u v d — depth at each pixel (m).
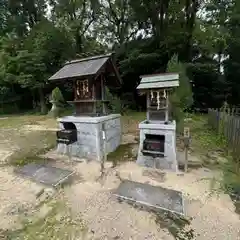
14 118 12.05
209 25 11.92
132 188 3.24
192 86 13.02
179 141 5.88
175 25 13.12
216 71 13.28
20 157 4.87
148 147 3.96
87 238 2.20
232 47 13.95
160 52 13.42
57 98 12.17
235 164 4.08
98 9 15.13
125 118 10.77
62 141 4.67
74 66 5.06
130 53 13.88
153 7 13.11
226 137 5.39
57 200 2.96
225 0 13.08
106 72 5.22
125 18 15.68
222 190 3.11
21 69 13.22
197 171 3.85
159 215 2.57
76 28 14.96
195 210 2.66
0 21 16.33
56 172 3.92
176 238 2.18
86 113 4.93
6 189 3.29
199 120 9.38
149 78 4.22
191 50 12.95
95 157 4.61
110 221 2.47
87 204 2.85
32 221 2.50
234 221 2.42
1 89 15.00
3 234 2.27
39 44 13.66
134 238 2.18
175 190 3.15
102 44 17.19
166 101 4.02
